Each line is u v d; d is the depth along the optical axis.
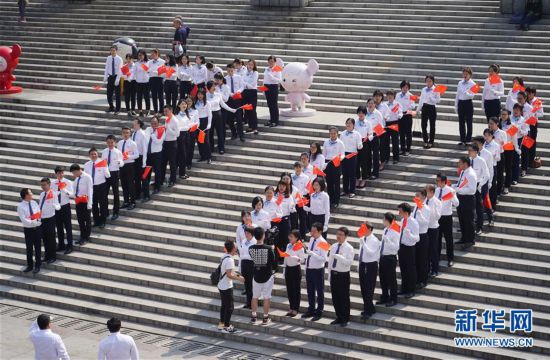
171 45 33.25
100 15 35.81
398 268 21.48
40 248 23.52
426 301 20.30
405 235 20.19
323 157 22.75
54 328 21.33
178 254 23.31
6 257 24.28
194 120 25.50
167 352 20.00
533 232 21.62
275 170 25.16
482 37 29.78
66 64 33.38
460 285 20.70
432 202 20.56
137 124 24.86
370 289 19.98
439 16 31.16
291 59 30.98
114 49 28.50
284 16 33.28
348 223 22.97
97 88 31.14
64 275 23.39
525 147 23.20
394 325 19.89
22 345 20.44
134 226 24.47
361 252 19.89
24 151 28.11
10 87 31.64
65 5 37.03
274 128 26.66
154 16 35.16
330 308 20.73
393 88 28.69
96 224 24.59
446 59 29.16
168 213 24.69
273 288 21.45
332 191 23.31
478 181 21.56
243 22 33.56
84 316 22.05
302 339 20.09
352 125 23.30
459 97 24.22
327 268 21.75
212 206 24.58
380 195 23.53
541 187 22.86
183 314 21.44
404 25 31.36
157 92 28.11
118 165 24.56
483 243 21.77
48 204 23.44
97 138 28.05
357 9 32.47
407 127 24.45
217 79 25.95
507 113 22.66
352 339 19.73
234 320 20.81
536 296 20.09
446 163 24.02
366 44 30.75
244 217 20.78
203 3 35.34
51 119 29.31
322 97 28.91
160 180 25.31
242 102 26.38
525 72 27.94
